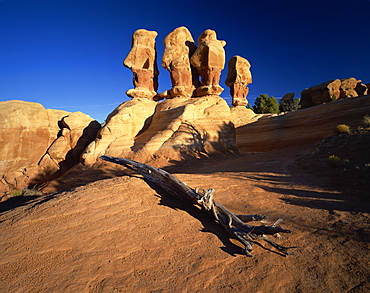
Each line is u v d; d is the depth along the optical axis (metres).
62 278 3.00
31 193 15.46
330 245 3.74
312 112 26.39
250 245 3.79
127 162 7.93
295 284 2.93
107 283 2.94
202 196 4.92
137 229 4.32
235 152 20.77
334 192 6.59
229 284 2.98
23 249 3.61
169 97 26.11
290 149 20.84
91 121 27.64
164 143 18.70
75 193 5.80
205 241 4.09
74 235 4.00
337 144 13.06
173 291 2.84
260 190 7.14
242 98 38.19
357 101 22.39
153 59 27.38
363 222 4.36
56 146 25.02
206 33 25.58
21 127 24.11
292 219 4.85
